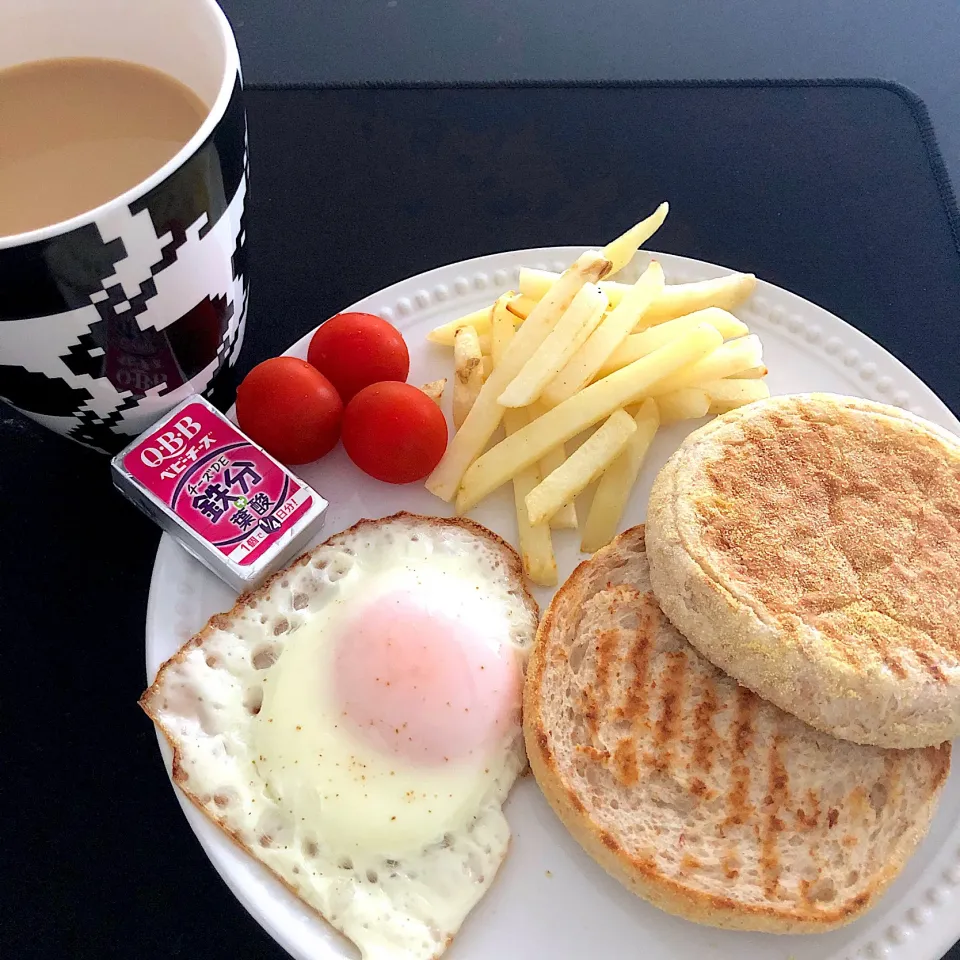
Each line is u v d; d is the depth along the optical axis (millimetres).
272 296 284
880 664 201
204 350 229
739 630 206
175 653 227
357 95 318
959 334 280
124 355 209
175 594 234
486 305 273
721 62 326
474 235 295
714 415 261
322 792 213
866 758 210
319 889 206
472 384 255
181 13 207
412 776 214
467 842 211
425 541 241
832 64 326
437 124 314
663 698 216
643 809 207
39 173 207
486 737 218
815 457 227
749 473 224
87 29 219
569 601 227
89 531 252
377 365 252
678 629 218
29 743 229
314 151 309
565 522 243
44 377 206
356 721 218
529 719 211
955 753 217
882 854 201
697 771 209
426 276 272
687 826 205
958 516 219
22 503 255
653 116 315
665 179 305
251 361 273
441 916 204
